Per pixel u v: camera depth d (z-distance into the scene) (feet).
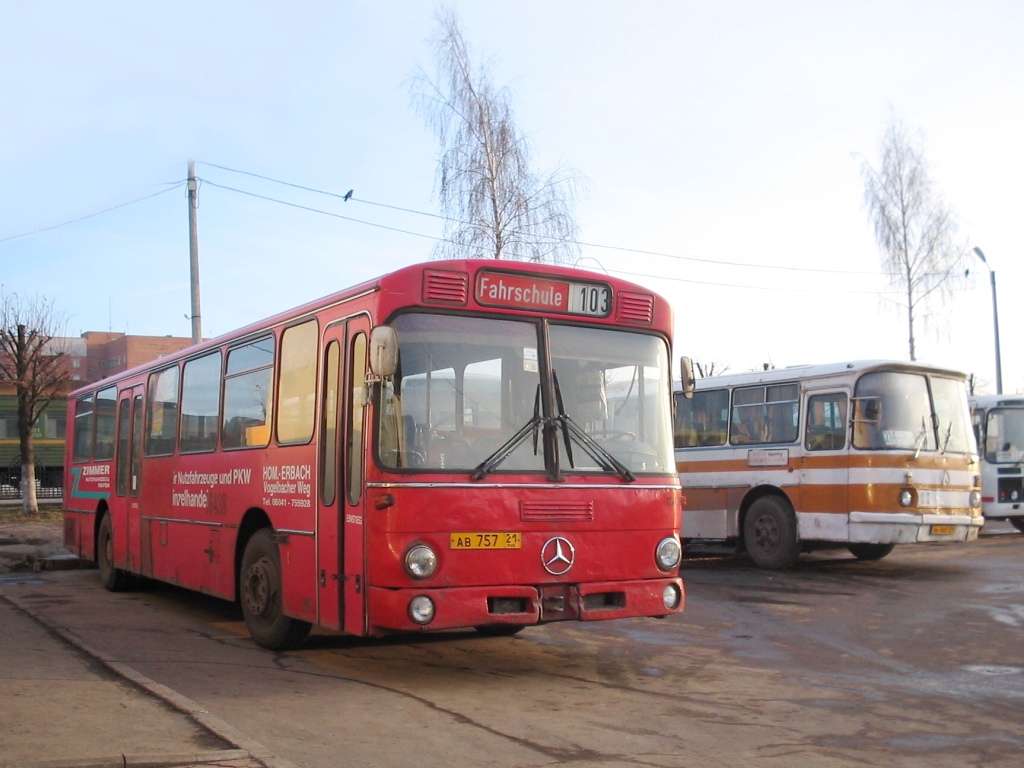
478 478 25.45
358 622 25.68
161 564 41.60
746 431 56.59
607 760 20.12
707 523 58.13
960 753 20.99
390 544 24.77
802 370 53.62
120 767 18.22
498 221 98.12
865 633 35.24
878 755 20.80
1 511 104.32
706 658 31.14
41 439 138.92
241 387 34.96
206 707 24.07
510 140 99.30
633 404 28.50
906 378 51.01
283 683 26.91
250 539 33.17
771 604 41.93
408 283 25.94
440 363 25.98
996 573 50.31
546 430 26.68
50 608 42.11
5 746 19.39
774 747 21.26
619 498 27.25
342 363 27.66
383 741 21.24
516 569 25.61
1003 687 27.14
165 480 41.57
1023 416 74.64
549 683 27.37
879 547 56.80
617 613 26.86
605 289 28.43
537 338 27.20
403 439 25.34
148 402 44.55
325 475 28.17
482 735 21.81
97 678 25.98
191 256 81.97
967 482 51.55
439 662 30.17
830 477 51.26
